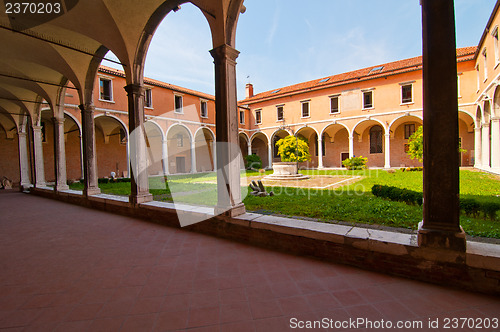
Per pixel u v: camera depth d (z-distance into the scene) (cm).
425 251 269
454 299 236
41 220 616
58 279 297
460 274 253
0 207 823
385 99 2073
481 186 816
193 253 369
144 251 383
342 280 277
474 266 247
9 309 237
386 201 620
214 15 437
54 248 407
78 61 778
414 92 1961
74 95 1566
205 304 236
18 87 1068
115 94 1745
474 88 1716
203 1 441
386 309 222
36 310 234
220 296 250
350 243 312
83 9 557
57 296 258
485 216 428
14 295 262
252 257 348
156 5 570
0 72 871
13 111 1352
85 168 817
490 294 241
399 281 272
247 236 407
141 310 230
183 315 220
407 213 470
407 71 1944
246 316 216
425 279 270
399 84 2014
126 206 639
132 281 287
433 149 268
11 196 1162
